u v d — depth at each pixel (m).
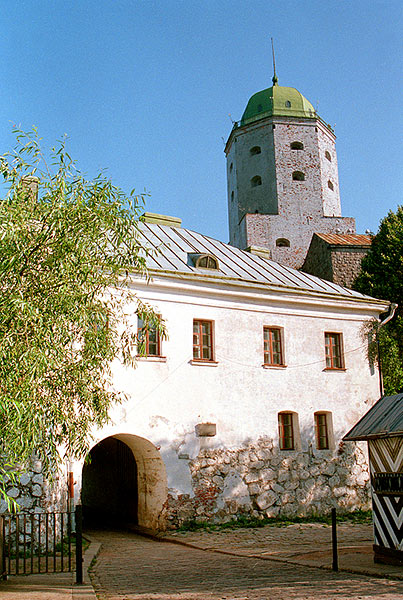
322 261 30.83
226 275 18.67
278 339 19.31
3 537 9.13
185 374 16.86
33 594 7.66
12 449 6.98
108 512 20.47
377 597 7.16
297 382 19.11
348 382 20.25
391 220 29.33
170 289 17.05
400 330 23.61
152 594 7.87
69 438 8.20
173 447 16.20
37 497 12.42
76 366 8.12
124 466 19.27
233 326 18.19
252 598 7.32
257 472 17.53
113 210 8.30
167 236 20.98
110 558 11.97
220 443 17.08
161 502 16.02
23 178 8.12
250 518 17.02
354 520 17.72
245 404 17.84
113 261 8.44
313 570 9.47
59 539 13.14
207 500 16.45
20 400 6.75
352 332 20.86
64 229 7.54
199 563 10.84
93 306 8.06
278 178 40.78
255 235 39.31
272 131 41.75
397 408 10.02
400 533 9.22
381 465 9.73
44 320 7.17
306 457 18.61
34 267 7.45
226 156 45.84
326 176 42.12
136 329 16.09
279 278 20.69
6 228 7.14
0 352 6.59
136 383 15.87
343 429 19.64
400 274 26.31
